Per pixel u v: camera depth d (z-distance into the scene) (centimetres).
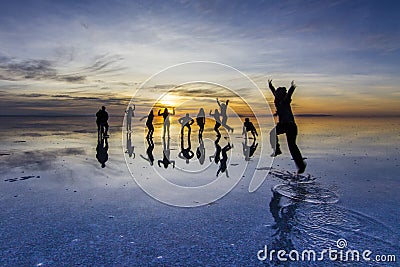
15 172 597
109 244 280
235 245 279
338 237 294
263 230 312
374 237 293
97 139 1226
